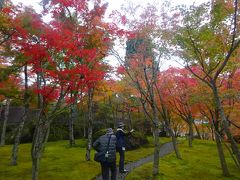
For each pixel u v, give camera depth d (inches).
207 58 478.3
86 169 623.2
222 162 701.3
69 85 406.0
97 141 429.7
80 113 1250.0
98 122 1238.3
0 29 426.9
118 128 571.5
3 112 1387.8
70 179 542.3
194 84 719.1
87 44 457.4
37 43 395.9
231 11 424.8
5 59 613.0
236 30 436.1
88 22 446.3
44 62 416.8
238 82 634.8
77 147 978.7
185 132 1968.5
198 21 436.5
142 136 1106.7
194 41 447.5
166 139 1407.5
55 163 686.5
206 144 1252.5
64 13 430.6
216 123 677.3
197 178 636.7
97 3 444.8
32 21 390.0
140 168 644.7
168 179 575.2
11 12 415.8
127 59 605.6
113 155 424.5
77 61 417.4
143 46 585.3
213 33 440.5
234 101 645.9
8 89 594.2
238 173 738.8
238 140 1161.4
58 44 384.2
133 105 1088.2
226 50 453.7
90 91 740.7
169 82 829.2
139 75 626.8
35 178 408.2
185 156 911.7
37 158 414.6
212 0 422.3
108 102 1227.2
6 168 637.9
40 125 423.8
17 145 690.2
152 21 558.6
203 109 719.7
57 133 1210.6
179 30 448.8
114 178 431.5
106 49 524.1
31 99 614.9
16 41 408.8
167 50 540.7
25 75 618.8
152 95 598.9
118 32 501.7
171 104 961.5
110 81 771.4
